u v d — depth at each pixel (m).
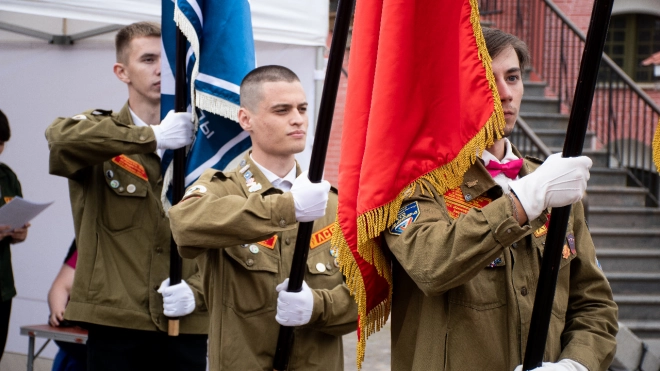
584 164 4.42
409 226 4.68
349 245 5.02
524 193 4.40
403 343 5.05
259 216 5.88
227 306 6.29
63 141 7.34
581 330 5.19
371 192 4.74
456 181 4.77
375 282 5.20
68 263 9.95
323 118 5.66
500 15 23.25
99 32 11.18
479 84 4.69
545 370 4.63
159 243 7.87
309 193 5.91
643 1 23.75
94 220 7.76
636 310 15.95
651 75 24.08
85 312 7.60
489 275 4.83
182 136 7.31
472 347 4.73
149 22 8.27
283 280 6.41
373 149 4.75
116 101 11.51
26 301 11.90
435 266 4.46
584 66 4.40
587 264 5.32
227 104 7.43
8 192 10.60
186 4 7.18
